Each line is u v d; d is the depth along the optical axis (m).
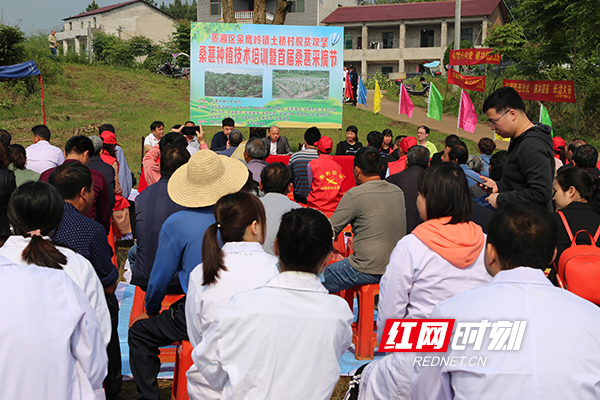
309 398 1.77
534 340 1.43
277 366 1.74
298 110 9.52
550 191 3.13
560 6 15.41
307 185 5.65
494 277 1.61
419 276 2.26
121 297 4.73
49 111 16.12
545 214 1.58
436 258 2.24
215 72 9.27
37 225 2.02
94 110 16.92
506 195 3.26
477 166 4.97
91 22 44.62
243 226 2.23
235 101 9.39
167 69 27.86
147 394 2.77
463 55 17.34
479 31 33.28
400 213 3.59
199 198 2.83
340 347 1.87
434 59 34.25
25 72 11.08
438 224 2.30
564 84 13.60
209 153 2.91
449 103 22.91
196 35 9.19
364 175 3.70
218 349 1.76
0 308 1.55
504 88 3.39
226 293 2.14
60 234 2.54
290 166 5.73
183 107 18.86
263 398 1.72
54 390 1.58
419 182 2.38
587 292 2.63
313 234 1.80
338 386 3.32
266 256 2.25
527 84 14.18
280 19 11.95
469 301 1.56
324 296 1.85
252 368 1.73
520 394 1.40
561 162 6.27
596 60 17.77
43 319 1.59
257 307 1.76
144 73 25.84
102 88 20.31
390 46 35.75
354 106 21.92
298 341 1.76
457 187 2.29
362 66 35.88
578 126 17.03
